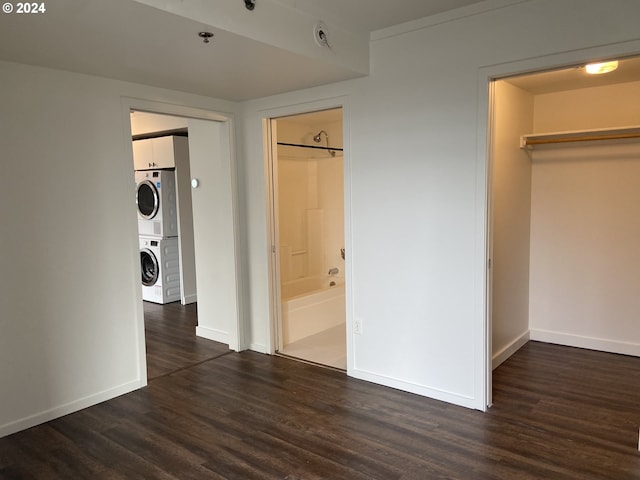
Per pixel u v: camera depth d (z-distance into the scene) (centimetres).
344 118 341
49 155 290
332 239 595
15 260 279
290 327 448
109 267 324
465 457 246
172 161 586
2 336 276
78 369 311
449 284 304
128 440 272
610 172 393
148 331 490
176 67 292
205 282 461
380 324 339
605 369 366
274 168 405
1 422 278
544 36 260
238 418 296
